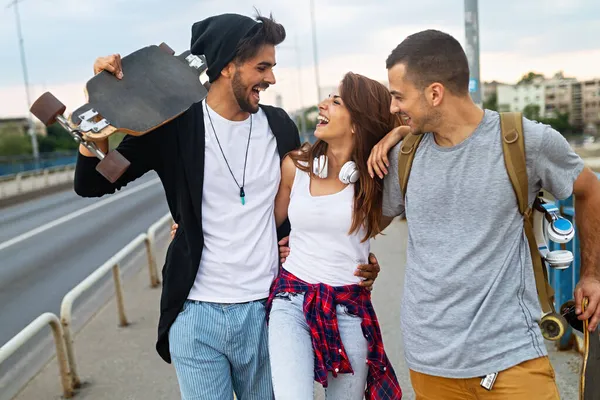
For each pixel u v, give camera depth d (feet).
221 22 7.55
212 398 7.64
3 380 15.55
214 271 7.76
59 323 13.19
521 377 6.26
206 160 7.75
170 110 7.19
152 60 7.52
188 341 7.64
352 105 7.47
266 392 8.08
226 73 7.63
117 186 8.11
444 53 6.30
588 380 6.77
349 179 7.51
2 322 21.57
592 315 6.66
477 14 26.25
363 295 7.86
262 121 8.23
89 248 36.42
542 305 6.57
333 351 7.42
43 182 94.07
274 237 8.23
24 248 38.73
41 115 6.93
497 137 6.35
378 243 27.48
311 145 8.27
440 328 6.52
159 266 27.20
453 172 6.49
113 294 22.91
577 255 12.72
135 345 16.35
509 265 6.39
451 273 6.45
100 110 6.97
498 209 6.32
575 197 6.87
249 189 7.94
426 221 6.67
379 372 7.79
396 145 7.23
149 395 13.12
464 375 6.42
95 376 14.35
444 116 6.45
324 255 7.70
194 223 7.68
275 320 7.54
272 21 7.60
